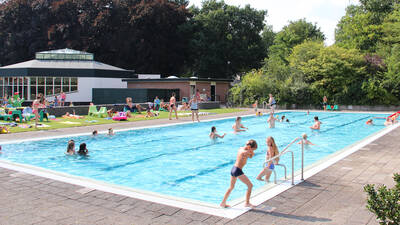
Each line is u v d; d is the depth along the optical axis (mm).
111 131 18078
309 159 12617
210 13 59594
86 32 56062
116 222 5832
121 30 54938
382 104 37500
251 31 64125
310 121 26781
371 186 5102
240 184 9234
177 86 40969
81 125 20938
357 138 18047
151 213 6273
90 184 8242
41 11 56875
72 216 6109
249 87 41719
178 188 8953
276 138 17859
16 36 56750
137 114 29016
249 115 30875
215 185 9219
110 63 59562
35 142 15234
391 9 50875
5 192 7551
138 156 13141
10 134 16938
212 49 58250
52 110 25156
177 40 59500
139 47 55062
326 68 39312
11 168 9906
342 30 58469
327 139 17719
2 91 40500
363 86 37656
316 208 6508
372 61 40469
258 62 64125
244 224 5742
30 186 8039
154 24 55938
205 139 17391
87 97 40188
